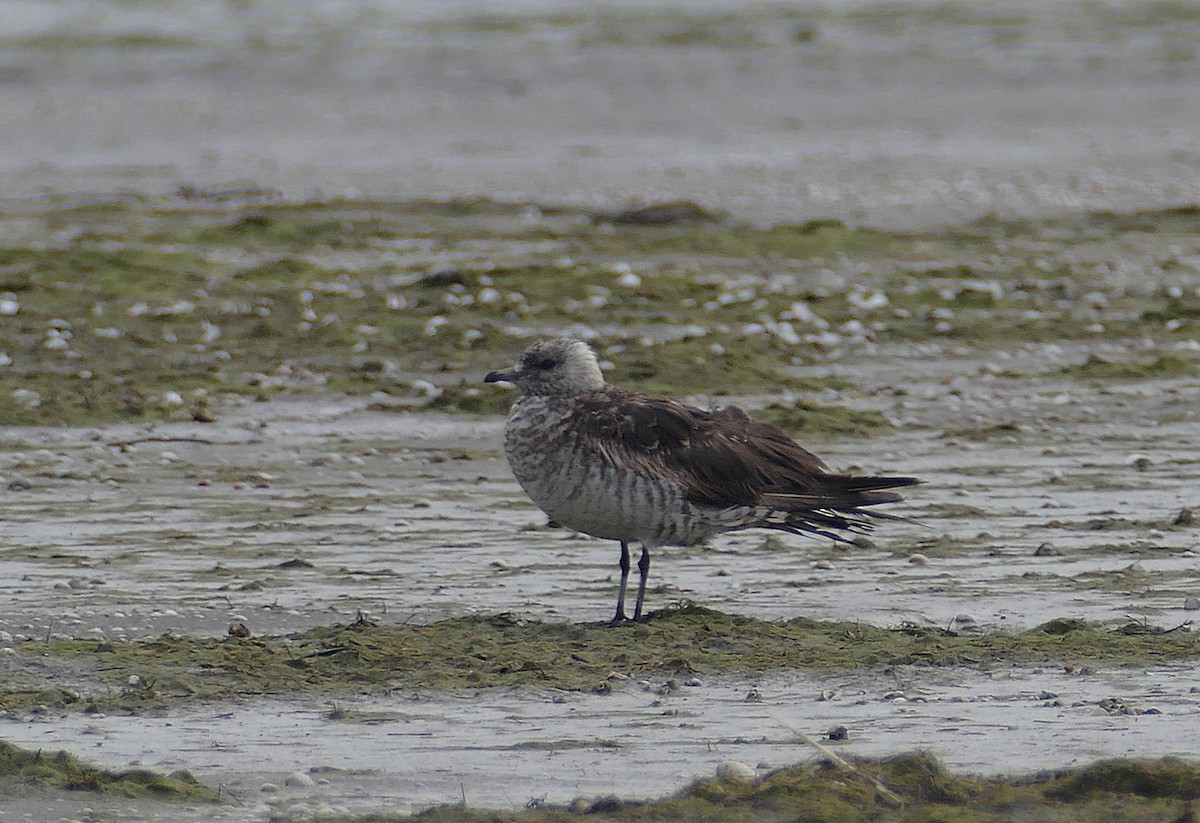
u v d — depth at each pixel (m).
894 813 7.50
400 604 12.08
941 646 10.63
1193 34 64.31
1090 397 20.28
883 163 40.19
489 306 24.11
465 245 29.34
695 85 54.59
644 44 63.19
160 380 20.47
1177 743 8.55
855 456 17.58
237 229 29.80
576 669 10.17
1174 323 24.08
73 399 19.47
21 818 7.61
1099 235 30.95
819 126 47.25
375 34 67.19
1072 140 44.16
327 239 29.44
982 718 9.09
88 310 23.38
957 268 27.52
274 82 56.25
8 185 36.84
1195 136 44.56
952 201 35.09
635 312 24.20
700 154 41.81
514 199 34.50
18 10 72.75
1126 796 7.61
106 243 28.50
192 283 25.22
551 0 78.50
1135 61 57.59
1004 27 67.00
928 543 13.97
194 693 9.74
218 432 18.39
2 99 52.91
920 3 75.88
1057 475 16.67
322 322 23.22
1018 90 53.00
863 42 63.25
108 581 12.74
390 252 28.62
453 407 19.62
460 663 10.28
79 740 8.88
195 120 49.19
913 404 19.98
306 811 7.73
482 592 12.47
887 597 12.23
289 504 15.57
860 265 28.03
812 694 9.64
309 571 13.11
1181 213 32.78
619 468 11.26
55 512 15.16
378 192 35.94
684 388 20.69
